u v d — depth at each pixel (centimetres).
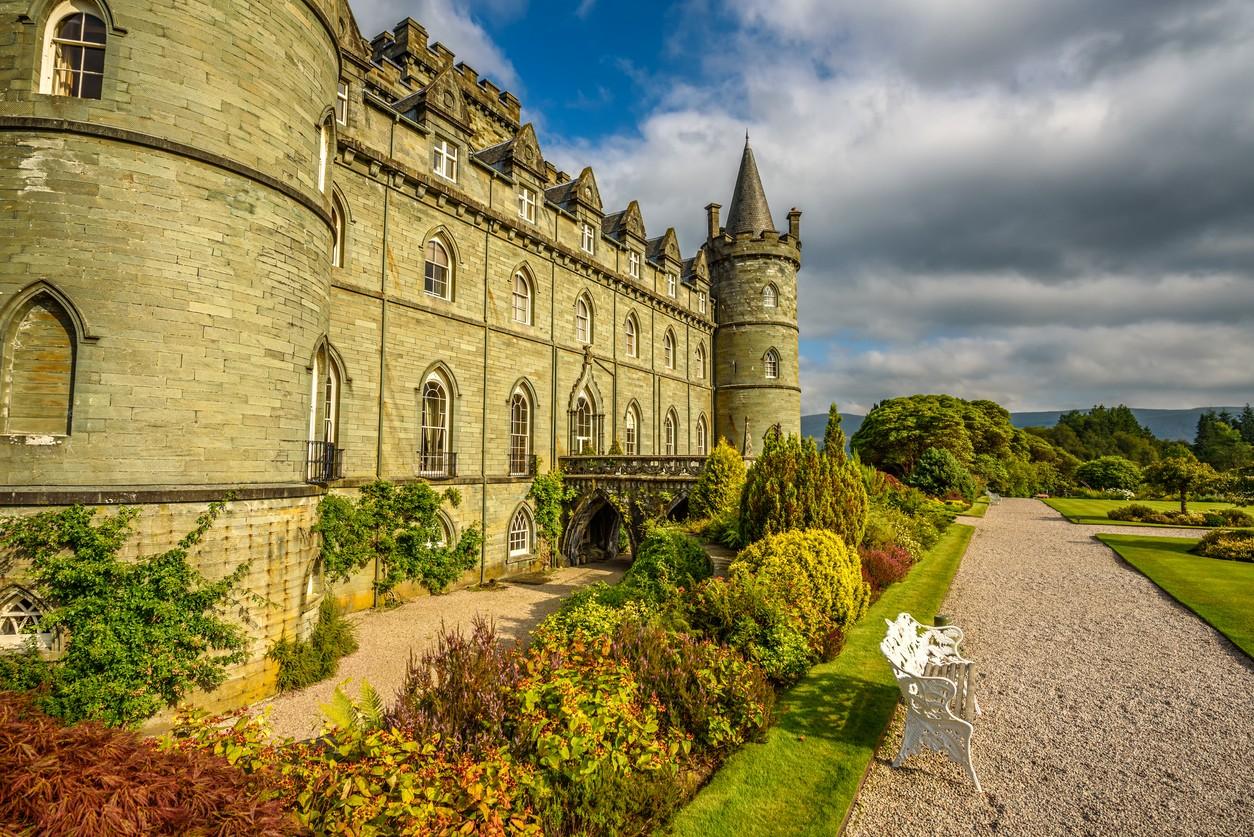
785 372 4338
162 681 999
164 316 1059
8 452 959
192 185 1097
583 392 2917
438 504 1962
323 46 1395
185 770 381
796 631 1099
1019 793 753
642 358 3447
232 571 1113
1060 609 1591
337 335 1775
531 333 2555
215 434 1112
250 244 1177
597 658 810
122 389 1020
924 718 800
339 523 1622
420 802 477
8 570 939
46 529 946
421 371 2034
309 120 1333
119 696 952
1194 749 862
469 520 2181
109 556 971
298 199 1284
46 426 997
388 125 1958
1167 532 3152
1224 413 13488
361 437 1831
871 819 700
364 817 445
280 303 1238
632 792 631
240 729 529
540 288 2622
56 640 954
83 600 942
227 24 1152
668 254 3841
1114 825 690
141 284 1041
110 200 1026
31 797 323
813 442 1691
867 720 915
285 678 1188
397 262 1972
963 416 6531
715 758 818
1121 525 3475
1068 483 7062
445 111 2161
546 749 610
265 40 1217
